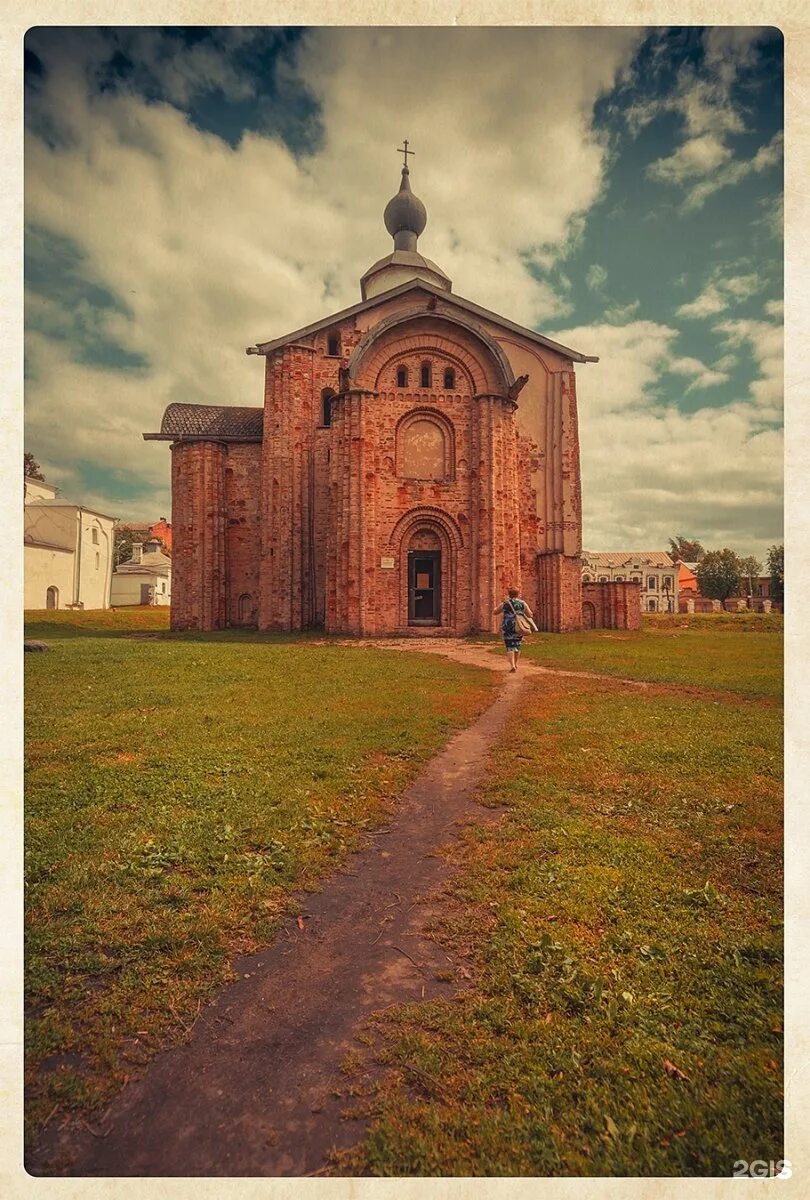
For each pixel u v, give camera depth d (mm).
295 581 25609
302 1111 2682
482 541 22906
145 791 5879
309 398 26141
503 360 23266
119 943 3674
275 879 4441
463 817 5621
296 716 8883
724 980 3348
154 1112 2693
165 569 63094
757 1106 2650
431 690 11211
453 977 3484
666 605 69625
